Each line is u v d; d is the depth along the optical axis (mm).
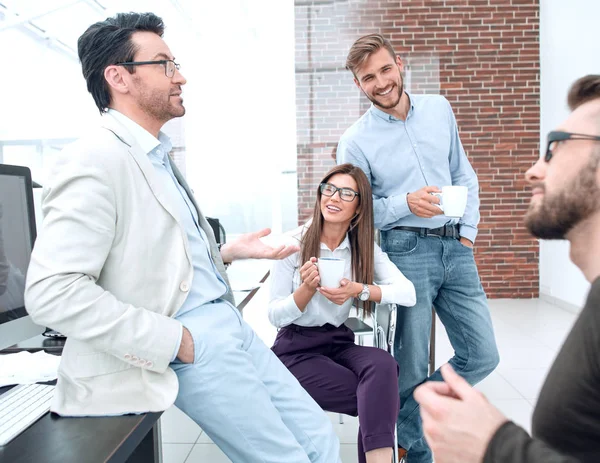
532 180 599
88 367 956
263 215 5352
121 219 998
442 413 541
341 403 1530
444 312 1960
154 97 1131
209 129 5293
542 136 5059
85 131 1078
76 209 926
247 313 4234
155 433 1329
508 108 5094
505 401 2523
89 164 965
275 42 5230
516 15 5043
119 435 828
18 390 1016
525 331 3873
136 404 943
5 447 786
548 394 518
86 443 796
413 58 5129
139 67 1107
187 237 1114
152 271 1022
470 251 1903
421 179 1861
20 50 4344
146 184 1034
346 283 1563
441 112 1895
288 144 5285
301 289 1582
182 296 1044
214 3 5191
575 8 4285
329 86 5223
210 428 1071
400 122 1867
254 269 2668
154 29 1157
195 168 5336
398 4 5113
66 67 4543
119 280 1003
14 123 4414
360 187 1704
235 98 5273
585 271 578
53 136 4512
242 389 1053
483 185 5141
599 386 472
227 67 5254
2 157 4406
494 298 5180
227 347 1057
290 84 5242
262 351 1298
